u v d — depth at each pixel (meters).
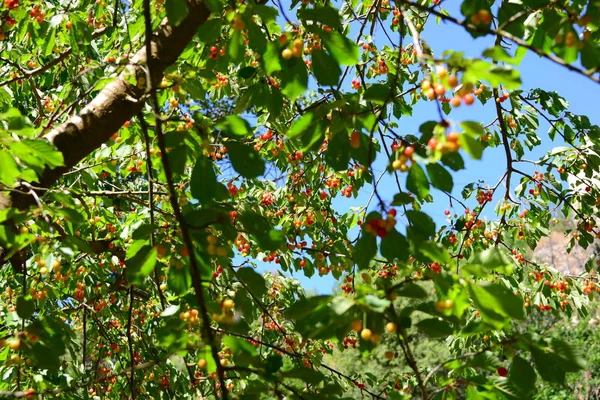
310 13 2.26
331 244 5.07
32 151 2.23
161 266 3.52
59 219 3.46
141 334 5.34
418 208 4.43
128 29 3.42
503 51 1.82
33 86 3.90
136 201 3.37
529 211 5.28
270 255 4.86
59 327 2.36
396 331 1.97
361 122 2.36
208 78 3.01
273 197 5.19
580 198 5.19
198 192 2.24
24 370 3.67
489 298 1.92
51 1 4.75
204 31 2.44
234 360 2.20
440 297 2.13
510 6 2.69
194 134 2.55
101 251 4.09
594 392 14.48
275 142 4.82
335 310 1.94
